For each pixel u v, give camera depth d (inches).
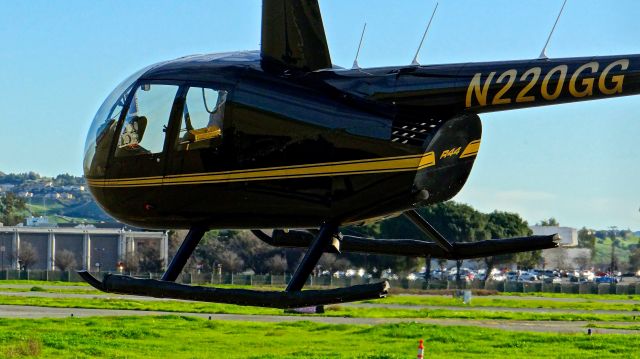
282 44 1494.8
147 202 1562.5
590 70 1378.0
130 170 1565.0
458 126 1471.5
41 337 3277.6
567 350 3240.7
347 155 1446.9
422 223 1656.0
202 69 1536.7
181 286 1445.6
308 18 1475.1
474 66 1440.7
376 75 1472.7
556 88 1395.2
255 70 1508.4
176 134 1528.1
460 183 1509.6
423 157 1427.2
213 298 1428.4
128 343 3255.4
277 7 1475.1
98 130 1615.4
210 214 1541.6
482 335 3678.6
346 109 1455.5
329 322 4594.0
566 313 5885.8
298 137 1465.3
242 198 1499.8
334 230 1492.4
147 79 1573.6
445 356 3019.2
